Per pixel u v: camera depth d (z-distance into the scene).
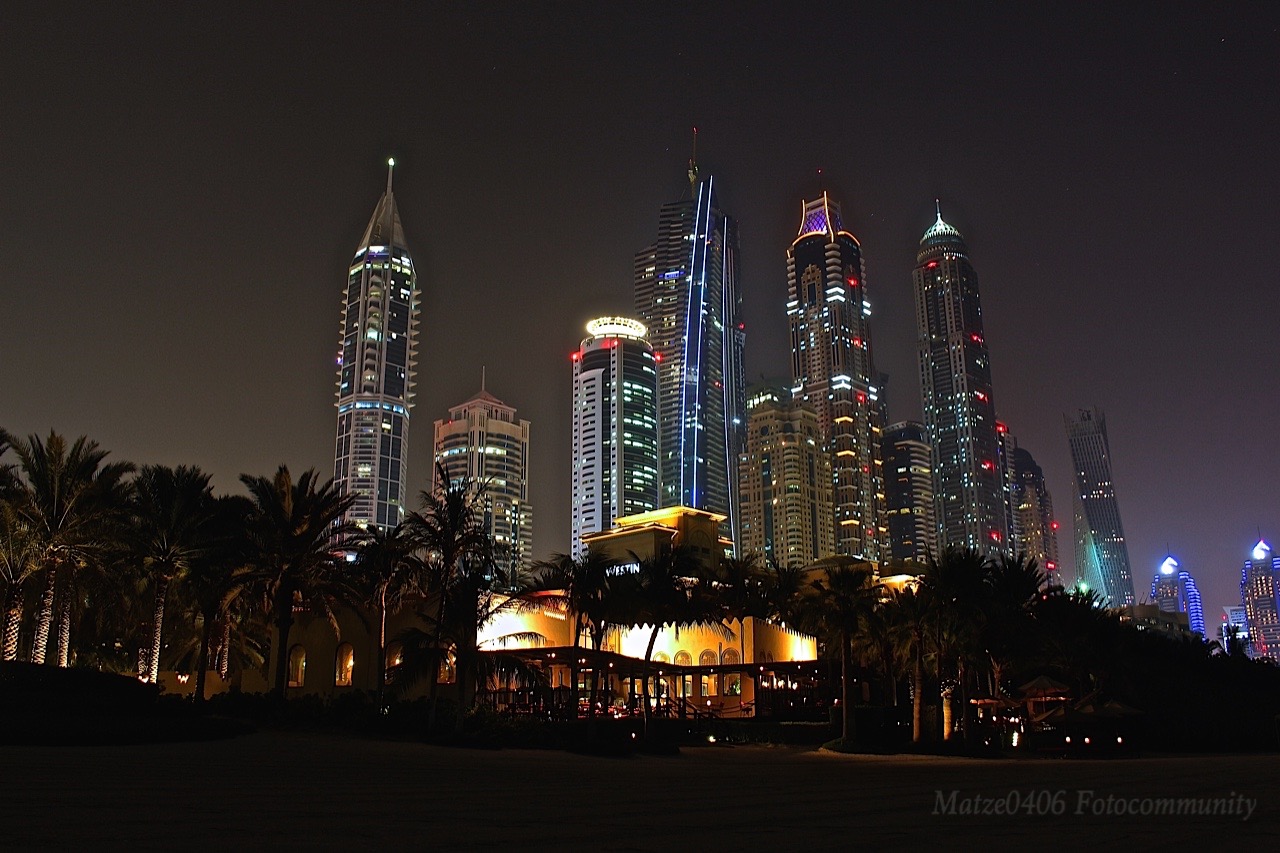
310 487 56.50
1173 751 78.31
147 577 57.50
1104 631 73.19
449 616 49.28
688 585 67.25
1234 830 15.66
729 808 18.64
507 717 51.53
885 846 13.03
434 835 13.09
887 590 75.69
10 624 48.03
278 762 29.97
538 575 61.69
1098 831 15.32
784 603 72.75
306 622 64.75
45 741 33.06
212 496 60.50
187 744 36.94
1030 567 71.56
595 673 56.12
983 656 62.94
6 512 47.69
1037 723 66.50
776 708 71.12
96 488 51.50
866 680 74.50
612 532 91.88
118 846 11.34
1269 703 94.06
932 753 58.75
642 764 40.06
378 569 53.28
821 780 29.52
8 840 11.71
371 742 44.56
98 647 66.75
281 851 11.24
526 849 11.96
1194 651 99.38
